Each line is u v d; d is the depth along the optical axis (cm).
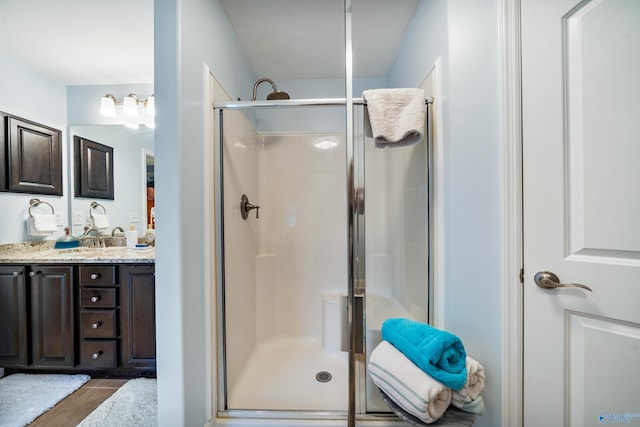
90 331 159
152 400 143
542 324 88
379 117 106
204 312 105
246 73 170
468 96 98
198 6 102
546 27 86
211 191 111
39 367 158
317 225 186
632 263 76
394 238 117
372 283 116
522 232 91
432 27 113
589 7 80
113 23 139
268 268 182
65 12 130
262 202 186
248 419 108
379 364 88
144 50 163
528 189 90
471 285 98
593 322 81
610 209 79
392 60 175
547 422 88
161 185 90
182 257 91
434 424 76
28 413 133
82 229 204
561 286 84
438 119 107
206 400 105
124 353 159
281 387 132
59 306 158
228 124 127
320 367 152
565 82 84
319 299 183
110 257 160
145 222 207
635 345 76
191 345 96
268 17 133
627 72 76
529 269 90
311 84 200
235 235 135
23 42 154
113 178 207
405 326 92
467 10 98
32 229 180
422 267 117
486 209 97
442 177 105
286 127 183
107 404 140
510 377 92
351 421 94
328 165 186
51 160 193
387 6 128
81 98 204
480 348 97
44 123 189
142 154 205
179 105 89
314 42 155
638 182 75
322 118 182
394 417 105
